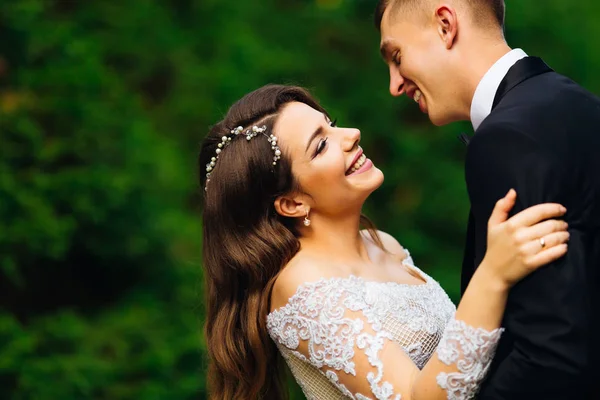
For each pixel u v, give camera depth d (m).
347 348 2.59
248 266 2.85
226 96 7.56
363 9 8.78
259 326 2.85
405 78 2.65
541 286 2.12
